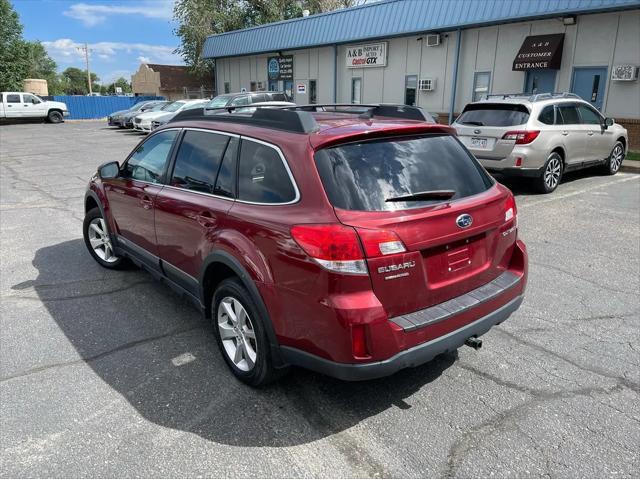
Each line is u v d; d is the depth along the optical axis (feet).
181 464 8.67
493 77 54.80
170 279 13.83
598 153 34.71
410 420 9.80
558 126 30.30
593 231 22.43
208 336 13.26
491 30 54.03
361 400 10.46
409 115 12.48
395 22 61.16
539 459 8.71
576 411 10.00
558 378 11.16
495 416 9.89
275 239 9.34
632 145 44.93
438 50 59.62
